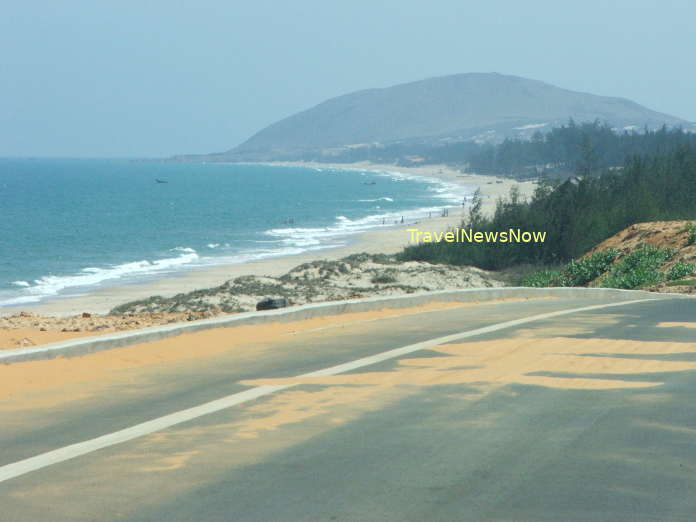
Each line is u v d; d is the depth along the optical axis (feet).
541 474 40.50
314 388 60.90
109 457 43.88
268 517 35.12
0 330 92.32
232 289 251.60
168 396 58.85
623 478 39.88
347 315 110.32
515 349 78.33
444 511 35.63
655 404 54.90
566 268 281.13
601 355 74.74
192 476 40.57
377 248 568.82
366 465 42.09
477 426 49.60
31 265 504.43
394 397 57.62
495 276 371.97
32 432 49.44
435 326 97.76
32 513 35.76
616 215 406.62
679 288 193.47
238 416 52.60
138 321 104.58
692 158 514.68
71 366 69.67
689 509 35.81
